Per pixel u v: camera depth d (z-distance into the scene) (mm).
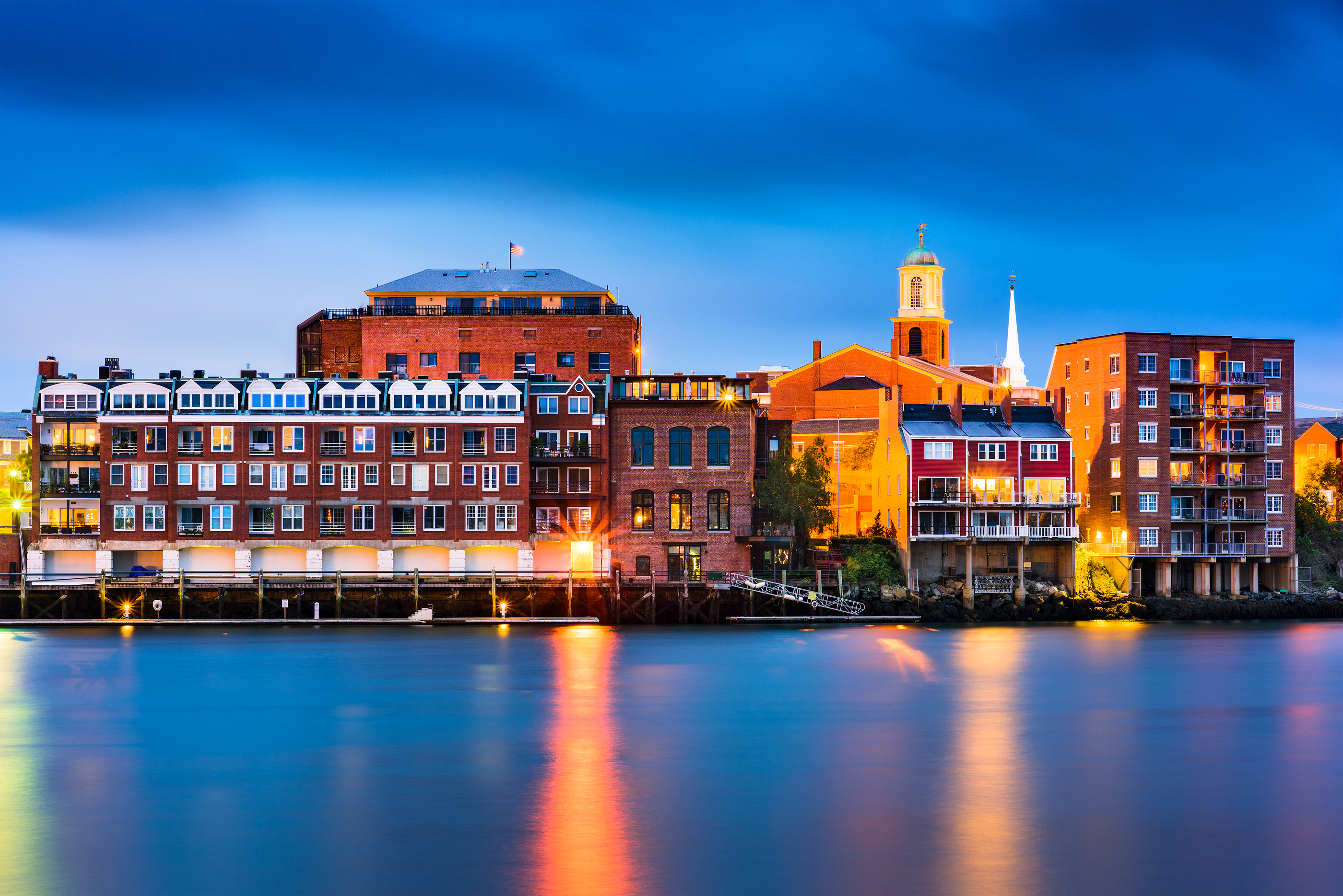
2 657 96312
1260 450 144875
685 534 128125
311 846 49781
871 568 132000
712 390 130375
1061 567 136000
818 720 74750
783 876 46531
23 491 134000
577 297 158000
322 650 101000
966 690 86188
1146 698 83750
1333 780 61031
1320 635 121188
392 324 155750
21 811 54531
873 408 170375
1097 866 47844
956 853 49219
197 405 125000
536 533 126875
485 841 50344
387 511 125000
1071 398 151125
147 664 93250
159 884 45594
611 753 66000
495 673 90500
